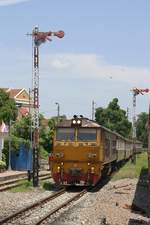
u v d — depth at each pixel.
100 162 30.12
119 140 48.25
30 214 19.48
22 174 39.66
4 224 16.78
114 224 17.34
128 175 41.44
